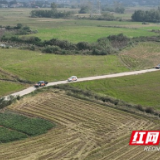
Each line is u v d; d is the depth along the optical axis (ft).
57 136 173.88
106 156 154.51
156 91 258.57
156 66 337.52
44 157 152.56
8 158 150.82
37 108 212.64
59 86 259.39
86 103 223.10
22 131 178.40
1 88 257.75
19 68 315.99
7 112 204.23
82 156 153.89
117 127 186.19
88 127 185.68
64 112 206.69
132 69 328.70
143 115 204.03
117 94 249.96
